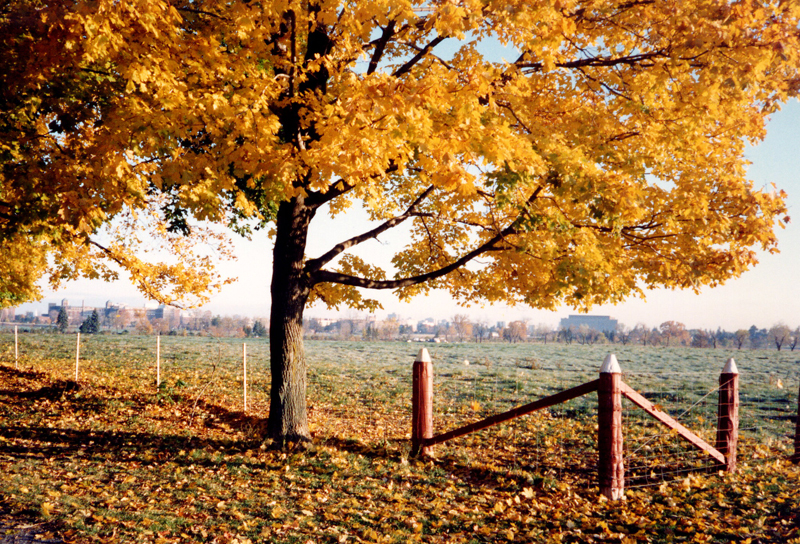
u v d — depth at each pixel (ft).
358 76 21.97
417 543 14.78
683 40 19.99
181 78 19.51
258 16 21.09
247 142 19.39
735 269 22.45
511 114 22.21
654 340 282.15
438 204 31.96
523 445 27.96
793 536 14.69
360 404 42.91
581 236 22.94
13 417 30.81
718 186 23.07
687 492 18.78
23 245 51.60
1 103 21.21
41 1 20.10
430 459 23.65
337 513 16.92
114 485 18.97
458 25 17.70
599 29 23.08
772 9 19.47
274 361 26.23
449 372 75.15
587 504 17.80
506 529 15.81
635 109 22.38
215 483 19.65
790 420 35.22
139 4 16.15
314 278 27.20
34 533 13.98
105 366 65.92
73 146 24.08
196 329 334.03
